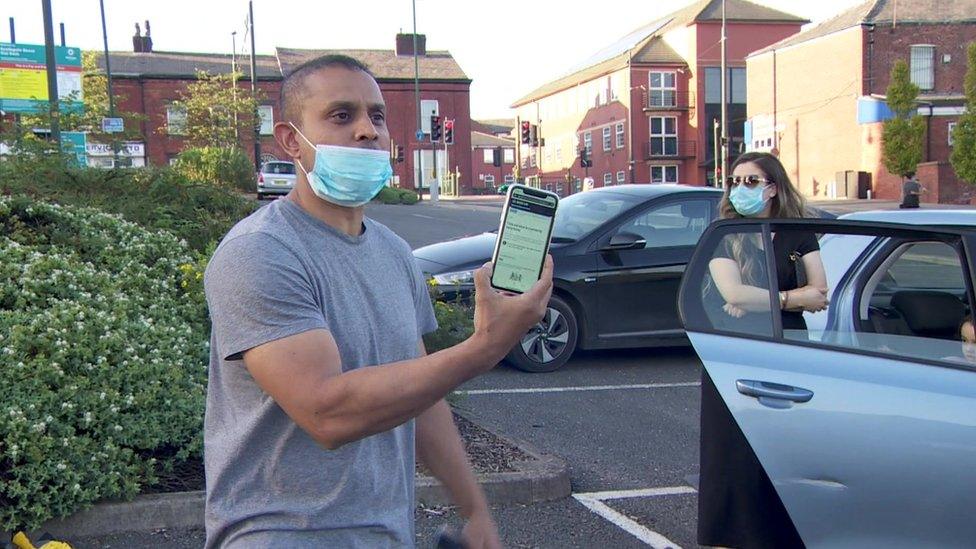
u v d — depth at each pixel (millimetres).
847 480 3209
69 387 4574
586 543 4488
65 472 4250
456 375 1738
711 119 60656
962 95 45688
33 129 10977
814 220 3605
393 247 2172
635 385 7797
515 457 5352
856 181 44812
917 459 3094
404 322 2064
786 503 3316
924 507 3080
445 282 8031
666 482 5383
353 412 1726
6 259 6125
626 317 8250
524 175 86062
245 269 1817
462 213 29969
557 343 8141
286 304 1807
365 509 1937
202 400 5082
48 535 4043
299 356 1769
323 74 2010
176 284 7008
